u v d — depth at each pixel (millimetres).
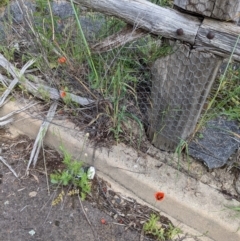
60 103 1605
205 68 1224
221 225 1354
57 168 1521
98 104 1538
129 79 1559
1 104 1607
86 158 1513
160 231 1383
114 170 1479
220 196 1408
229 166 1468
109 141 1512
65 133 1528
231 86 1601
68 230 1374
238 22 1278
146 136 1534
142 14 1209
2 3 1937
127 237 1378
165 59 1272
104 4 1243
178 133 1436
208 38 1148
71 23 1704
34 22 1671
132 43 1562
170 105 1368
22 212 1401
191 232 1415
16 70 1625
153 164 1473
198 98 1313
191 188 1422
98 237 1369
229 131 1479
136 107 1553
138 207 1455
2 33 1788
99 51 1418
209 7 1117
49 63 1625
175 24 1174
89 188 1451
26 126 1599
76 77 1539
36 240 1340
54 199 1437
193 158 1479
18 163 1529
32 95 1639
